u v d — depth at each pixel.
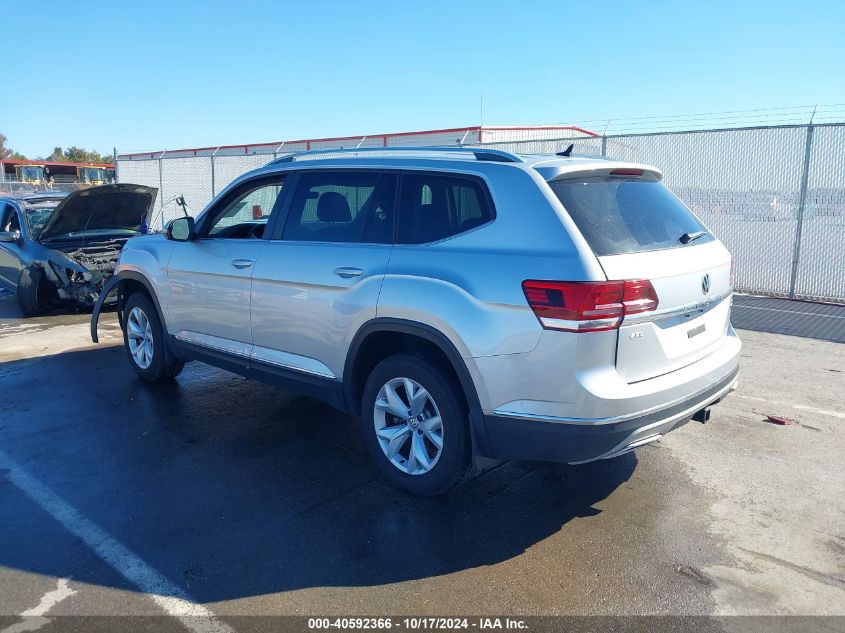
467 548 3.49
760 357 7.24
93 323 6.39
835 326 8.84
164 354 5.94
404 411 3.98
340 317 4.13
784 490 4.14
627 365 3.32
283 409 5.55
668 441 4.90
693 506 3.95
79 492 4.07
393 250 3.96
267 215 5.46
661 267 3.47
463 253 3.62
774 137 10.98
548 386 3.27
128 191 9.47
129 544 3.49
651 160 12.29
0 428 5.10
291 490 4.12
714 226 11.80
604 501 4.00
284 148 23.52
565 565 3.34
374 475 4.34
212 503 3.95
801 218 10.88
